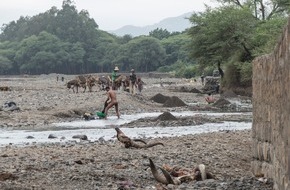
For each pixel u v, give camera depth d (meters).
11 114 35.81
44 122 32.56
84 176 12.80
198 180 12.29
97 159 15.88
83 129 28.89
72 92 60.25
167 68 196.38
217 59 67.50
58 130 28.48
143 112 40.75
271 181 10.95
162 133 26.45
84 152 17.77
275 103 10.31
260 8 74.12
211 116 36.84
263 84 11.82
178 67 181.12
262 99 11.95
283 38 9.20
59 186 11.62
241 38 64.94
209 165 15.01
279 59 9.72
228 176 13.06
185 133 26.36
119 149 18.59
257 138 12.57
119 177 12.70
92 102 44.31
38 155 17.03
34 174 13.08
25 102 46.00
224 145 19.80
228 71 67.06
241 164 15.52
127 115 37.97
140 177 12.73
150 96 58.66
